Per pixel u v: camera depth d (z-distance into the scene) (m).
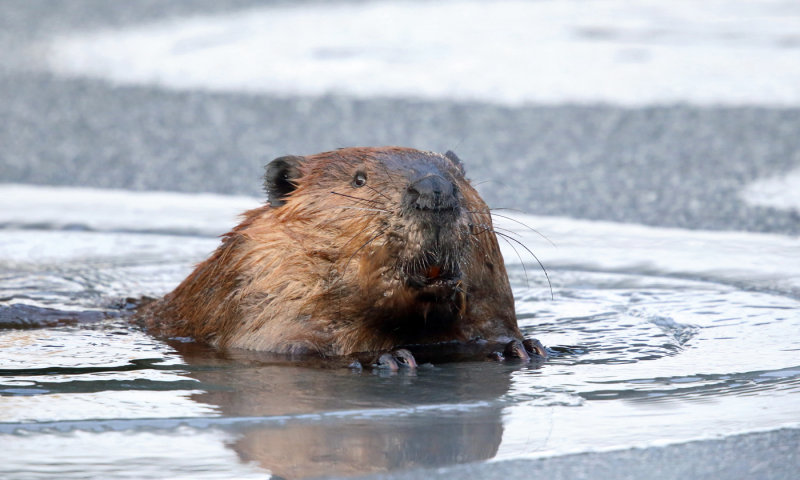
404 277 11.77
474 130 32.50
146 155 29.95
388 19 56.25
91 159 29.44
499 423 9.41
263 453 8.65
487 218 12.76
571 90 39.09
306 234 12.44
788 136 31.09
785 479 8.21
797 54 45.81
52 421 9.34
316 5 62.03
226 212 22.55
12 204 23.45
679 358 11.67
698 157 28.48
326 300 12.30
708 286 15.60
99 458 8.51
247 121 34.53
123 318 14.47
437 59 45.50
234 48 48.59
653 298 14.95
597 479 8.21
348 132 32.34
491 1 63.47
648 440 8.99
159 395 10.23
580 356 11.90
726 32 51.88
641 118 34.19
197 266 13.99
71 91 40.00
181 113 36.03
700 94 38.03
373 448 8.76
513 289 15.75
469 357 11.97
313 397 10.20
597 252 18.33
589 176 26.36
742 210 22.08
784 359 11.49
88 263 17.88
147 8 61.19
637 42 49.38
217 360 11.84
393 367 11.29
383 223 11.82
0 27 55.19
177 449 8.70
